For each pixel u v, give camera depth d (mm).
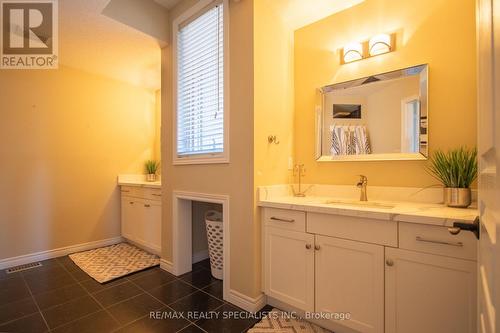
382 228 1332
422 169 1703
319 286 1554
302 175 2244
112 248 3156
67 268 2545
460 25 1574
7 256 2580
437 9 1652
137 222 3109
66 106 2998
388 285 1311
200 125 2189
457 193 1421
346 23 2025
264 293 1845
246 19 1832
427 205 1583
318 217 1561
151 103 3838
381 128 1857
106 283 2219
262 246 1834
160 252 2746
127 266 2572
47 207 2846
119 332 1561
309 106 2223
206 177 2109
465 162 1434
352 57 1963
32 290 2082
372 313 1357
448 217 1141
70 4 1889
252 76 1797
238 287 1875
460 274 1127
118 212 3424
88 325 1627
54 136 2910
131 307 1838
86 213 3133
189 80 2301
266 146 1911
